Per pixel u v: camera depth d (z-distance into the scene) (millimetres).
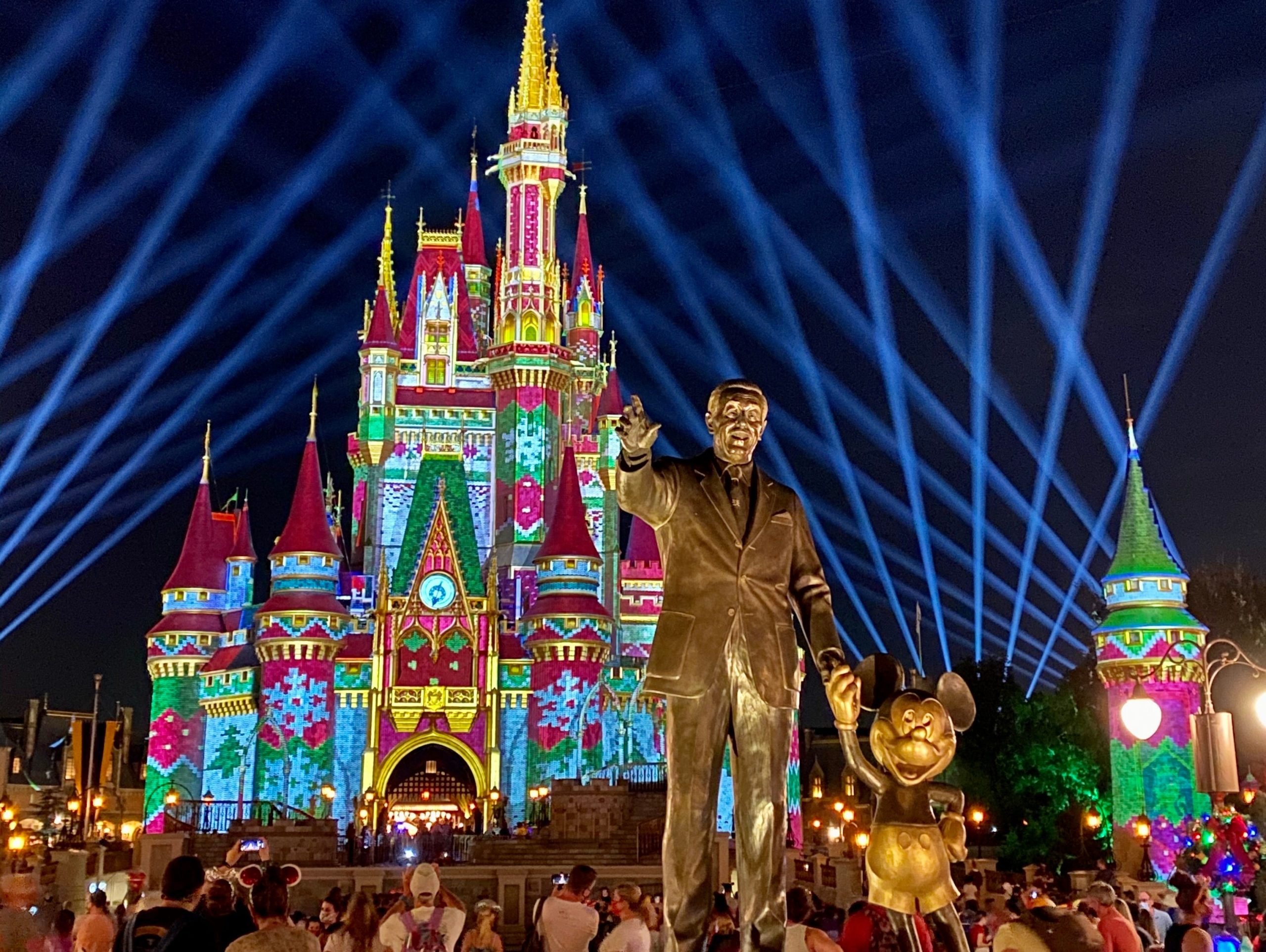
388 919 14367
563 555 77250
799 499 9336
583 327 100375
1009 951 10430
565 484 79875
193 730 78375
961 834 8789
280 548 75375
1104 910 14422
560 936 14008
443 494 82938
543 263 94188
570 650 75125
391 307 94312
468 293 98375
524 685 78625
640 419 8836
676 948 8383
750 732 8648
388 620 78375
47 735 106688
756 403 9211
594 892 27922
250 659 77062
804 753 100625
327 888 43781
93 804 69250
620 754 79938
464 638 78688
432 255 98312
